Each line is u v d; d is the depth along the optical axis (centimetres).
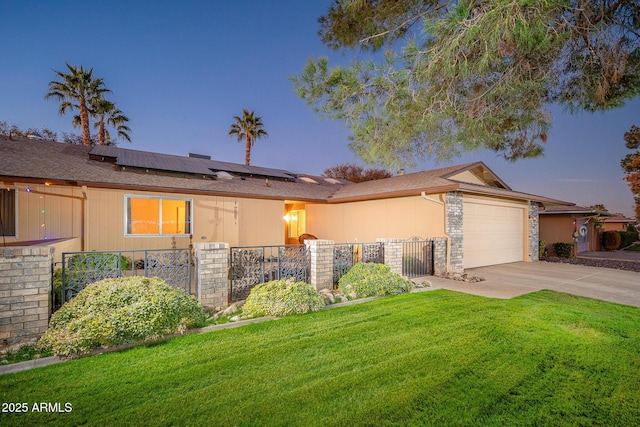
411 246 916
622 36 358
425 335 404
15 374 296
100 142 2231
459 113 436
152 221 986
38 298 369
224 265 530
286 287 515
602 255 1692
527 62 389
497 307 541
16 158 849
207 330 417
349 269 725
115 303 372
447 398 264
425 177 1194
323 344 373
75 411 242
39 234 805
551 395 270
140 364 319
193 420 234
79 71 1969
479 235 1086
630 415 244
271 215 1231
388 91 429
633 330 428
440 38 351
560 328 434
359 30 475
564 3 307
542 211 1811
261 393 270
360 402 258
